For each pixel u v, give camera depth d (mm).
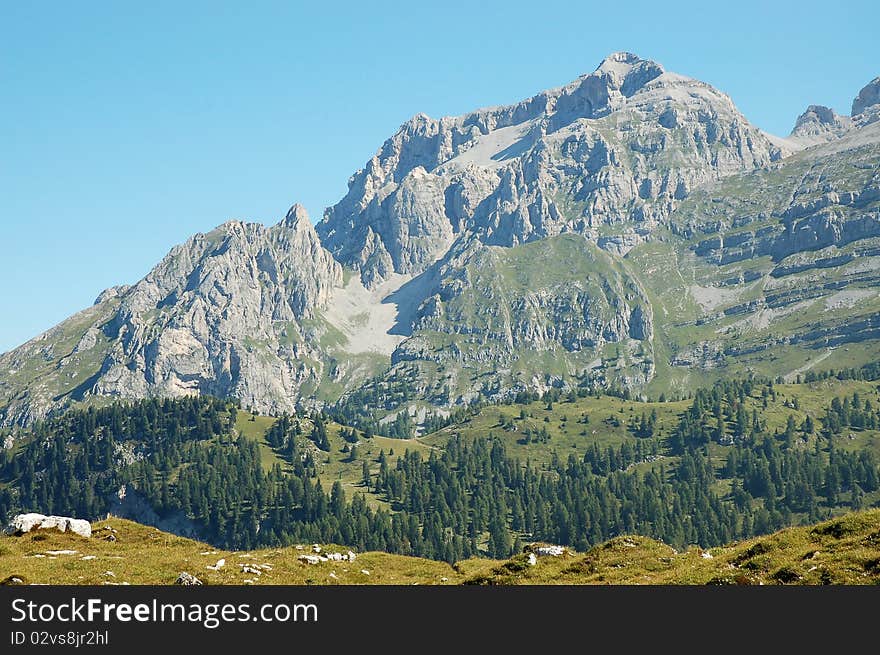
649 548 65250
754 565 54250
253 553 70938
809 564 51594
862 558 50188
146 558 66312
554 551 68625
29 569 60344
